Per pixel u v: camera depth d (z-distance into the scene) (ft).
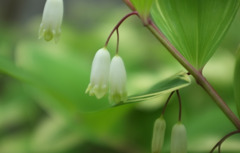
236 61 0.97
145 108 1.48
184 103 1.55
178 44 0.98
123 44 2.07
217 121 1.34
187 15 0.97
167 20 0.98
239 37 1.86
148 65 1.99
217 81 1.65
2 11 3.27
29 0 3.93
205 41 0.97
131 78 1.64
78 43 2.16
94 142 1.48
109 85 0.95
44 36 0.97
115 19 2.46
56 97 1.28
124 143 1.49
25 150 1.74
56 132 1.64
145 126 1.49
